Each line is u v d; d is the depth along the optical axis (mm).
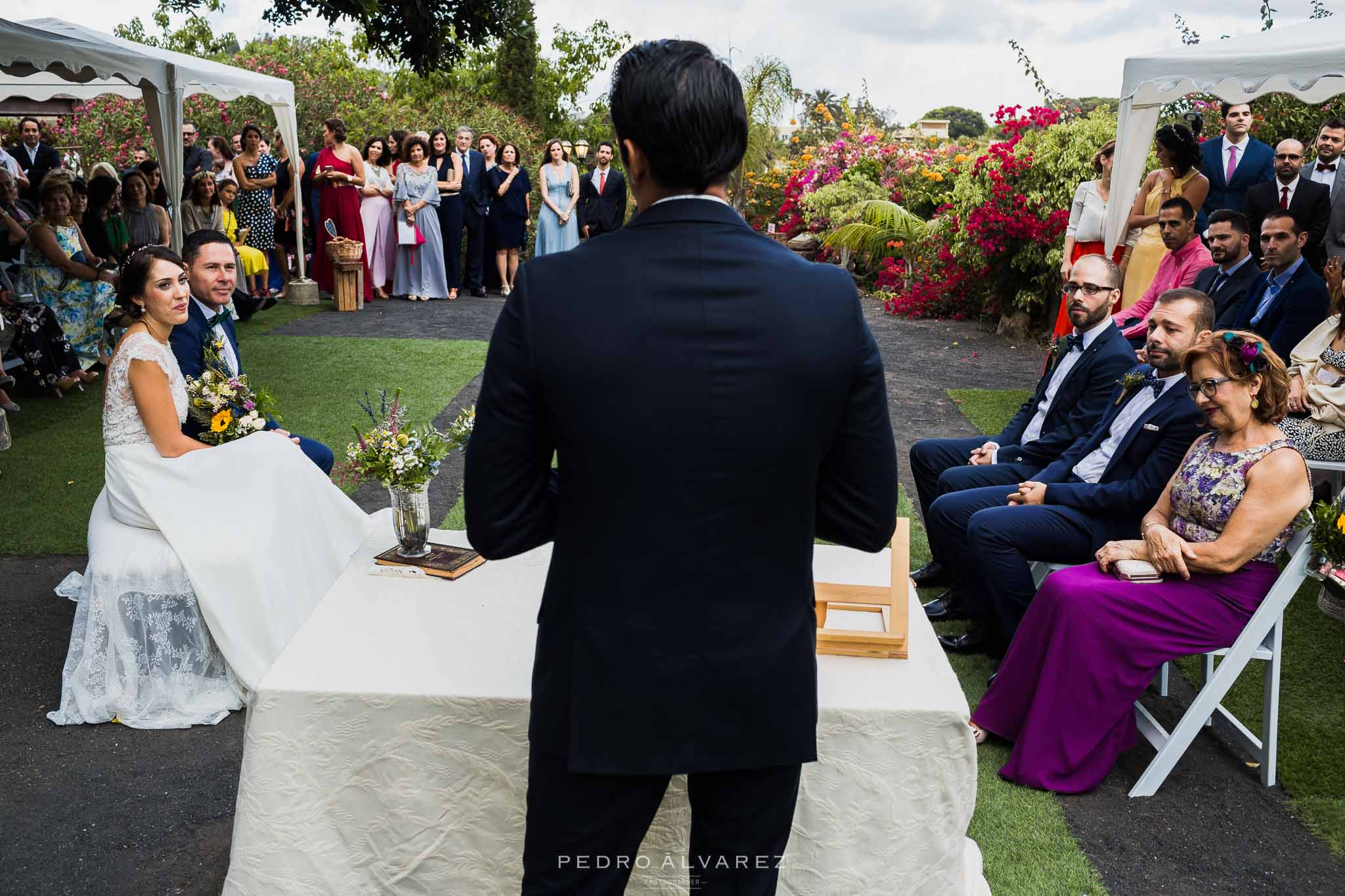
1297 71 4863
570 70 24906
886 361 8727
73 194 7266
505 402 1396
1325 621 4160
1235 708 3482
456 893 2213
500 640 2375
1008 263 9938
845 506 1528
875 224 12469
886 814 2189
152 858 2637
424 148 11711
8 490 5312
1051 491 3576
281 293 11734
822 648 2371
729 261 1389
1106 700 2922
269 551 3324
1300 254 4863
